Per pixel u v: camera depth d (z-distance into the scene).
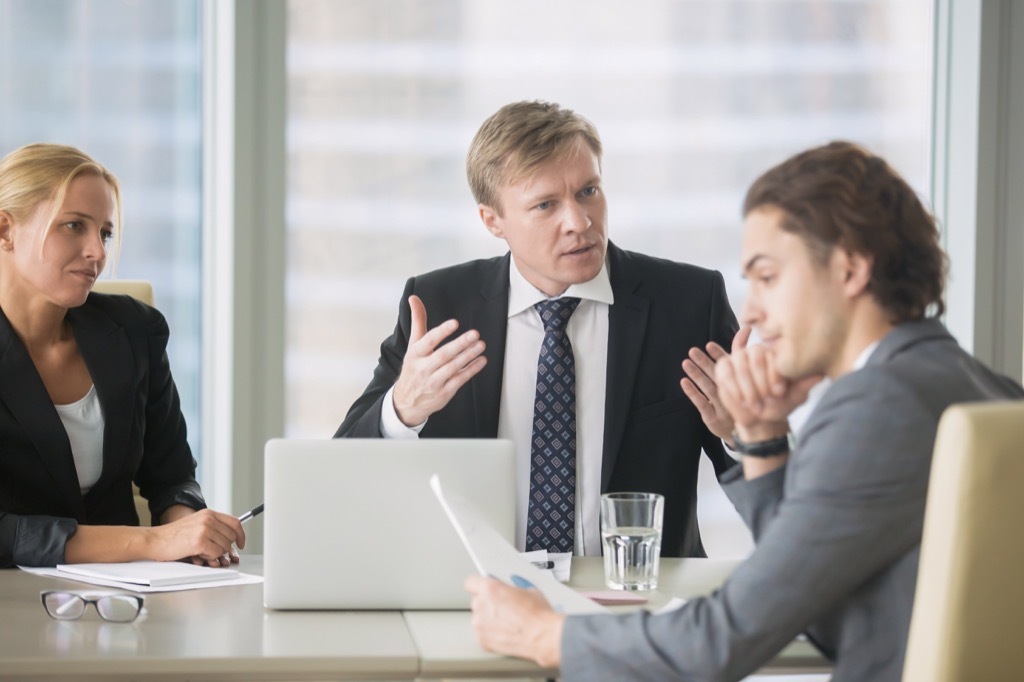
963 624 1.91
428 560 2.69
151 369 3.85
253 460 5.21
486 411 3.52
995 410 1.91
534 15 5.42
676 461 3.58
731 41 5.55
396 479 2.68
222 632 2.47
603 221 3.50
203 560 3.12
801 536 2.05
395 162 5.36
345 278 5.34
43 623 2.51
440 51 5.37
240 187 5.13
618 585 2.83
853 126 5.64
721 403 3.24
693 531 3.64
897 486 2.02
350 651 2.33
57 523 3.09
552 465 3.46
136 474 3.91
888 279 2.18
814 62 5.61
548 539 3.41
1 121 5.07
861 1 5.62
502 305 3.63
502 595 2.32
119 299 3.85
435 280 3.74
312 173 5.30
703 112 5.55
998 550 1.90
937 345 2.18
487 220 3.70
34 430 3.41
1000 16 5.45
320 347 5.34
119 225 3.84
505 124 3.46
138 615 2.56
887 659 2.08
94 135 5.18
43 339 3.58
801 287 2.20
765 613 2.07
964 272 5.54
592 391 3.56
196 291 5.30
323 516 2.67
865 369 2.10
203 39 5.26
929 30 5.66
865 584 2.12
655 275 3.73
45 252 3.42
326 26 5.28
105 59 5.17
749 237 2.25
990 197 5.48
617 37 5.47
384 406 3.27
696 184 5.55
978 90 5.45
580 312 3.62
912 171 5.68
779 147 5.61
